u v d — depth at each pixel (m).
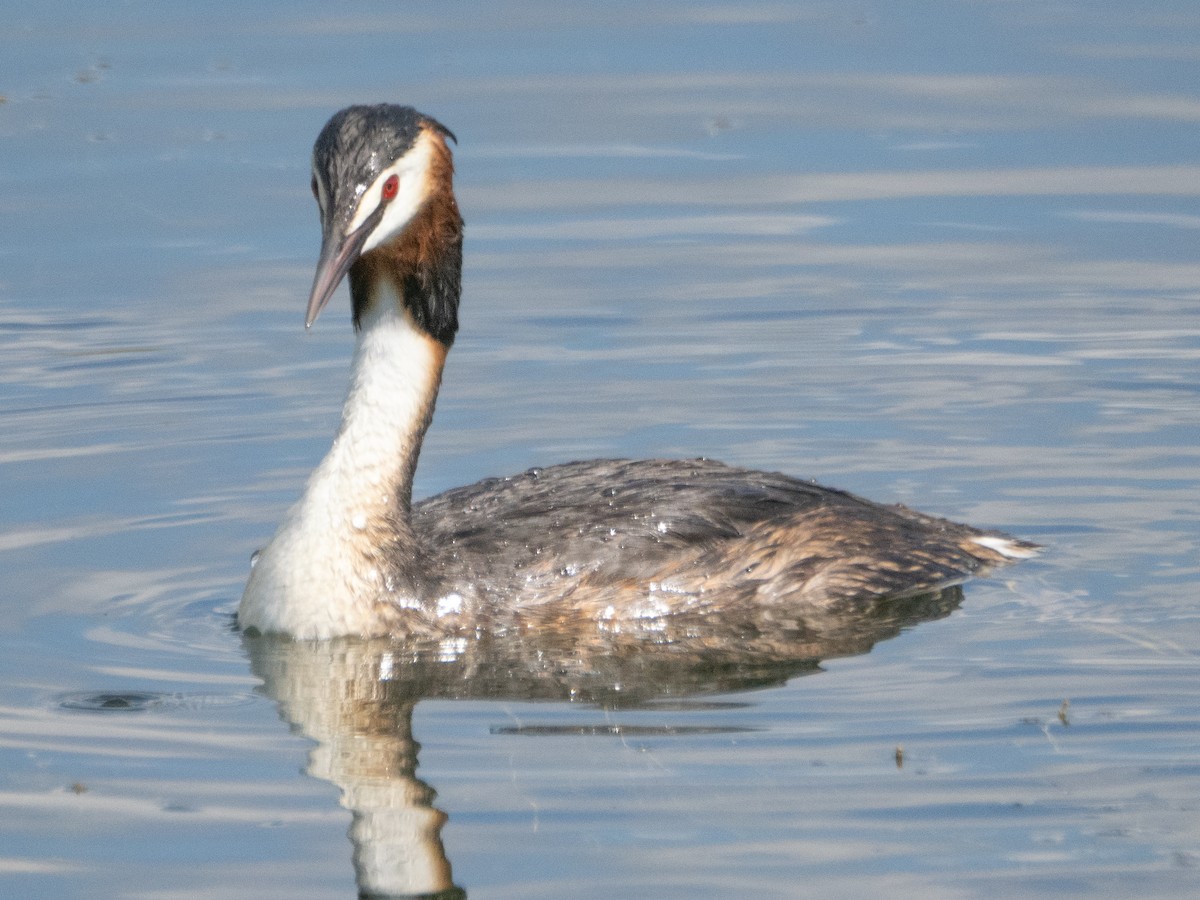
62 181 21.12
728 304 18.80
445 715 11.09
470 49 24.69
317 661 11.95
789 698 11.23
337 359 17.89
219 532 14.23
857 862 9.12
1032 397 16.64
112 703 11.25
